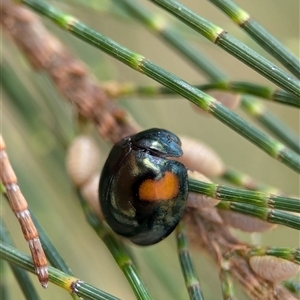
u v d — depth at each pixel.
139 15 0.08
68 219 0.09
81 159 0.08
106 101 0.08
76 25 0.07
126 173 0.07
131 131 0.08
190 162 0.08
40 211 0.08
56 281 0.07
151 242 0.07
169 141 0.07
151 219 0.07
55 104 0.08
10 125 0.09
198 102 0.07
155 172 0.07
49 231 0.08
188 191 0.07
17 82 0.08
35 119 0.08
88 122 0.08
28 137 0.08
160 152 0.07
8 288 0.07
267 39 0.07
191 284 0.07
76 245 0.09
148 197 0.07
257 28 0.07
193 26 0.07
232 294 0.07
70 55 0.08
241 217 0.07
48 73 0.08
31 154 0.09
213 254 0.07
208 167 0.08
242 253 0.07
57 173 0.08
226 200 0.07
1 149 0.07
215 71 0.08
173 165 0.07
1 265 0.07
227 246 0.07
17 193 0.07
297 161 0.07
